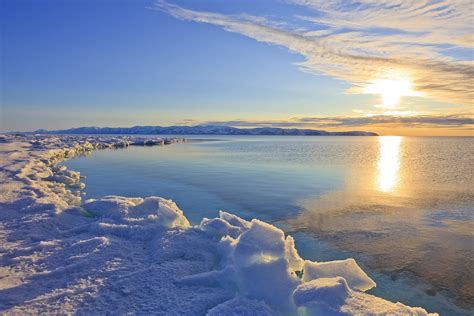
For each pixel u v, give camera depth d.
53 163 20.98
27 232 5.86
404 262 6.57
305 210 10.71
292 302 3.89
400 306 3.60
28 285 4.04
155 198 7.94
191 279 4.23
